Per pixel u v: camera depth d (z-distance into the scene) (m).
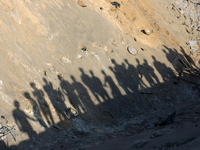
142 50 14.68
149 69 13.95
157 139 6.31
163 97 13.06
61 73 10.54
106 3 15.45
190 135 5.79
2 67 8.75
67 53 11.38
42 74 9.86
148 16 17.42
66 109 9.52
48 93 9.43
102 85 11.41
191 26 20.97
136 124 10.39
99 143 7.75
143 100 12.16
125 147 6.44
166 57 15.70
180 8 22.30
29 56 9.94
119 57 13.07
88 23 13.23
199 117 10.08
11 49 9.43
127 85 12.23
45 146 7.61
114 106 11.00
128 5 16.61
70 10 13.00
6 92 8.34
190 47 18.52
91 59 11.95
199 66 17.38
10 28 9.97
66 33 11.94
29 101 8.70
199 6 23.41
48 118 8.79
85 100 10.38
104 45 12.95
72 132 8.80
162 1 20.86
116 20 15.05
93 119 9.89
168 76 14.63
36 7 11.55
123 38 14.23
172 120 10.19
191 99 13.92
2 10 10.11
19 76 9.08
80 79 10.98
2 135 7.28
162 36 16.97
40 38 10.88
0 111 7.75
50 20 11.70
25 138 7.64
